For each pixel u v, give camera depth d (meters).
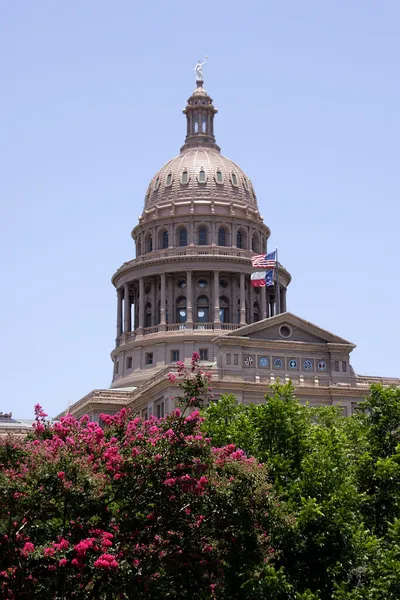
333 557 75.94
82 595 56.91
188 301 182.25
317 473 80.19
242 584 69.06
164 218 190.25
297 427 90.56
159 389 148.38
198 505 61.81
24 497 58.00
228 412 105.75
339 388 149.00
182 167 194.62
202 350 178.00
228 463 64.88
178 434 62.19
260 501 64.50
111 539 59.47
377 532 85.62
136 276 188.75
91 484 58.47
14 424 166.50
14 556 56.69
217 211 189.50
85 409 166.88
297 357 150.25
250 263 186.75
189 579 60.94
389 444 91.75
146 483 60.62
